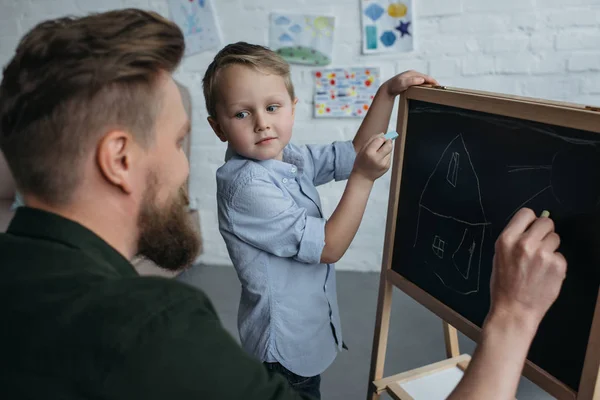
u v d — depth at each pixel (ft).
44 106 1.57
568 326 2.55
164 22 1.77
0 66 8.32
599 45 6.90
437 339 6.42
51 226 1.66
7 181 8.26
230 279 8.21
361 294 7.66
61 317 1.44
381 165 3.30
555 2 6.86
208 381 1.45
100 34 1.63
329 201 8.23
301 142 7.96
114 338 1.40
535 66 7.14
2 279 1.53
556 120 2.51
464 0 7.06
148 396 1.40
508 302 2.00
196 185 8.38
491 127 2.95
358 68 7.51
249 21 7.61
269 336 3.65
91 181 1.68
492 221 2.99
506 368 1.87
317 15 7.41
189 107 7.90
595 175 2.36
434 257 3.50
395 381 4.19
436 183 3.44
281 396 1.58
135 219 1.84
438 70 7.39
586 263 2.43
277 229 3.41
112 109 1.63
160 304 1.49
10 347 1.43
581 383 2.45
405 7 7.19
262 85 3.32
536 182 2.68
